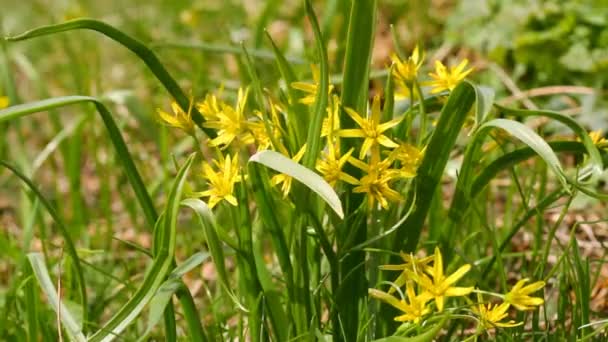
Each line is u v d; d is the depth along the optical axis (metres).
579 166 0.91
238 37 1.62
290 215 0.88
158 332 1.01
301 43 1.47
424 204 0.89
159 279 0.85
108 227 1.14
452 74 0.91
